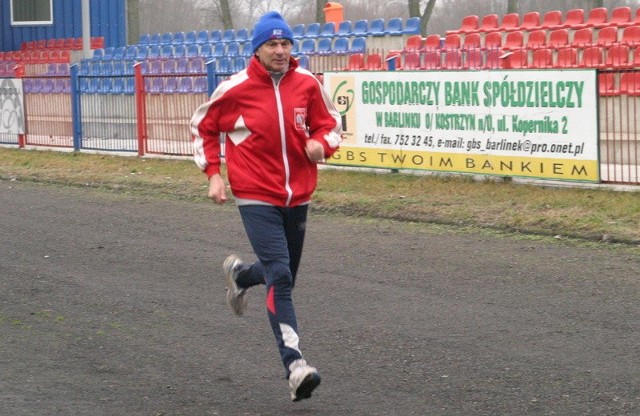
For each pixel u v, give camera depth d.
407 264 8.94
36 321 7.38
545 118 12.34
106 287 8.41
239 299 6.17
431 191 12.65
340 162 14.77
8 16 30.66
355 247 9.80
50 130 20.08
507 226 10.45
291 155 5.47
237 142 5.48
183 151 17.58
